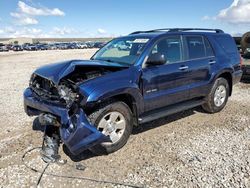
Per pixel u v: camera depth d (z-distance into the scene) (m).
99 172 3.99
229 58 6.75
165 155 4.48
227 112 6.77
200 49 6.14
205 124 5.93
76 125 4.02
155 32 5.85
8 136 5.35
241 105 7.41
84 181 3.76
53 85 4.40
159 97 5.18
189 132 5.47
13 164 4.24
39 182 3.74
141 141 5.04
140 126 5.80
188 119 6.25
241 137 5.19
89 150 4.65
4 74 15.34
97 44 81.31
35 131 5.57
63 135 4.10
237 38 13.34
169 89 5.37
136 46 5.25
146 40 5.25
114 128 4.55
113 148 4.54
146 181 3.74
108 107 4.38
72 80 4.54
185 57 5.74
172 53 5.51
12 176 3.90
